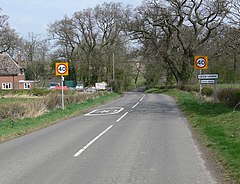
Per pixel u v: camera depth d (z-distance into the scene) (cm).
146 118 2075
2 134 1449
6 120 1811
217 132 1331
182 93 4772
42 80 8138
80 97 3341
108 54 7306
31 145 1231
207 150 1093
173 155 1027
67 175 812
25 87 7838
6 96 4616
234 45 2458
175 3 5353
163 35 5884
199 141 1266
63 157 1016
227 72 3584
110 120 2009
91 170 857
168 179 771
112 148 1148
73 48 7431
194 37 5378
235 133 1295
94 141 1293
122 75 7775
